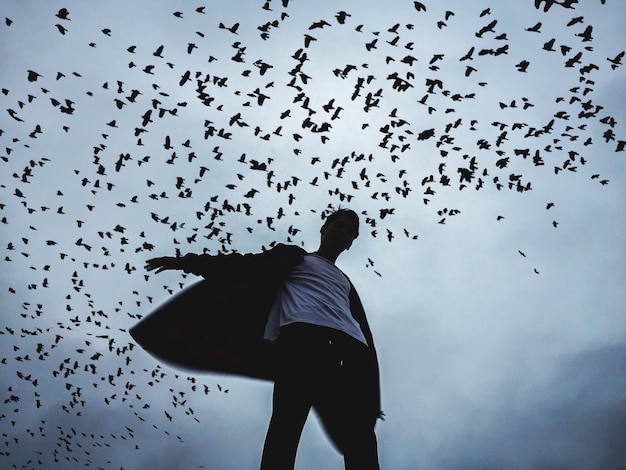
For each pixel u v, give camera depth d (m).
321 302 2.00
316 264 2.22
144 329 2.15
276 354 1.95
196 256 2.11
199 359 2.18
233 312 2.27
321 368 1.81
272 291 2.25
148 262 2.07
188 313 2.22
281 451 1.61
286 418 1.68
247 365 2.23
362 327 2.23
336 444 2.00
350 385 1.94
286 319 1.94
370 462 1.83
